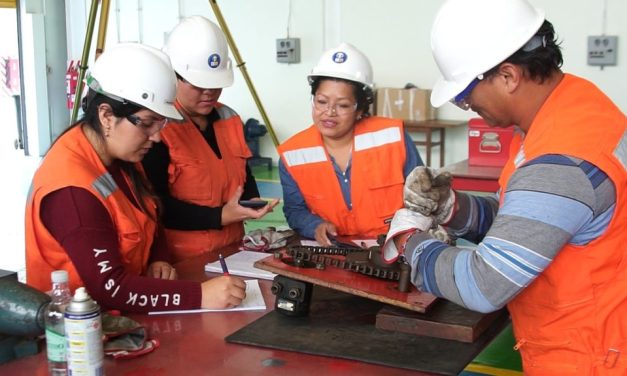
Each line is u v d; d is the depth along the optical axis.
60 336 1.38
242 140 2.72
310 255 1.81
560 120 1.28
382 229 2.62
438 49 1.38
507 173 1.39
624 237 1.31
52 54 9.00
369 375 1.41
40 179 1.75
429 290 1.40
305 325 1.66
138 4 8.17
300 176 2.64
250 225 5.50
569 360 1.38
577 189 1.22
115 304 1.72
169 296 1.76
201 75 2.42
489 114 1.40
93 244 1.70
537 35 1.33
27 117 9.08
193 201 2.50
